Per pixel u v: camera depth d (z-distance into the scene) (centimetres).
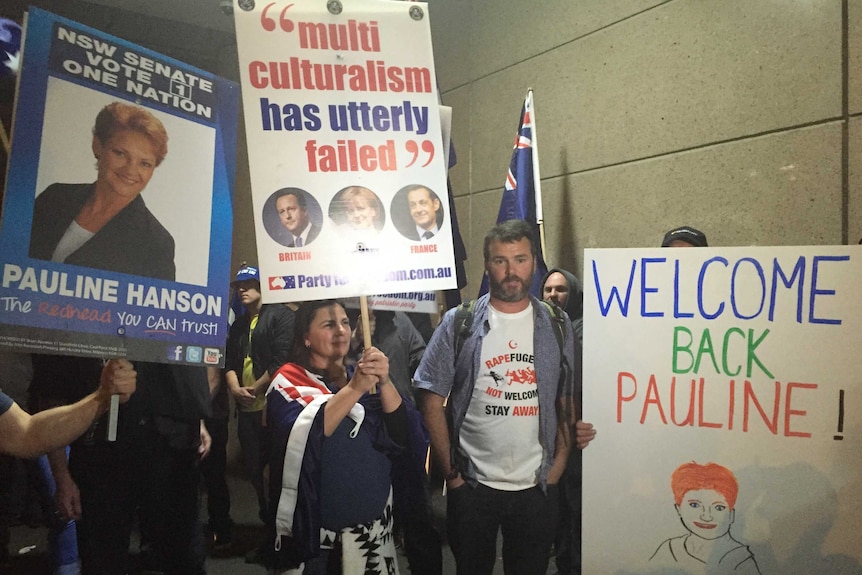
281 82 171
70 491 204
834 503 154
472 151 373
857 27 216
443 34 390
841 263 153
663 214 276
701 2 258
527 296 191
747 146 246
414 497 196
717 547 162
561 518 210
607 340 171
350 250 173
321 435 171
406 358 235
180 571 227
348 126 175
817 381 155
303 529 171
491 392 187
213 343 168
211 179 169
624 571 169
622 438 169
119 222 156
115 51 155
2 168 233
